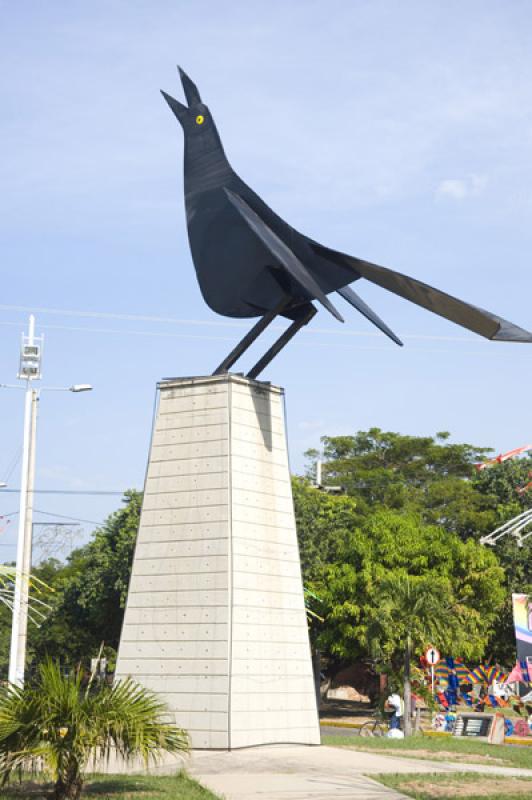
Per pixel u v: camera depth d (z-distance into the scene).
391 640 37.50
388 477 73.94
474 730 33.12
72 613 61.06
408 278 22.91
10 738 15.85
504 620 55.16
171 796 17.16
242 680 23.41
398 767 21.34
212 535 24.27
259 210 25.50
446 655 47.28
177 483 25.08
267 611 24.45
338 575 49.28
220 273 25.92
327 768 20.94
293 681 24.58
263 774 20.30
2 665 72.75
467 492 68.81
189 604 24.08
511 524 57.69
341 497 59.38
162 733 16.56
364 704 59.16
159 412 25.83
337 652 49.12
